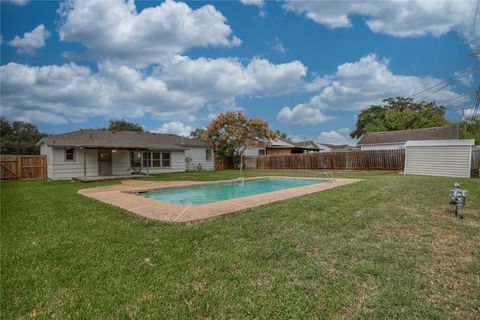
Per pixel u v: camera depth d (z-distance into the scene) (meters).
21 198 8.54
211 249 3.80
